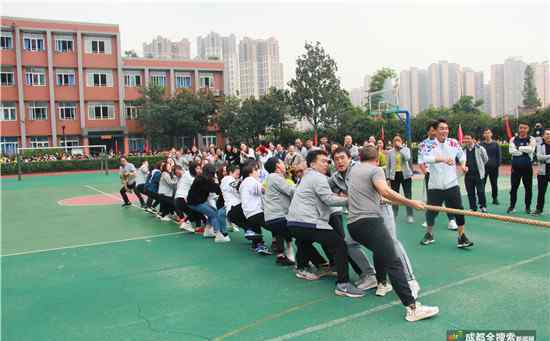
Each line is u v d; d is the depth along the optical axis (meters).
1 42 39.53
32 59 40.62
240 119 41.62
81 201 15.52
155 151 44.25
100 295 5.37
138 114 43.22
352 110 43.47
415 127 32.25
